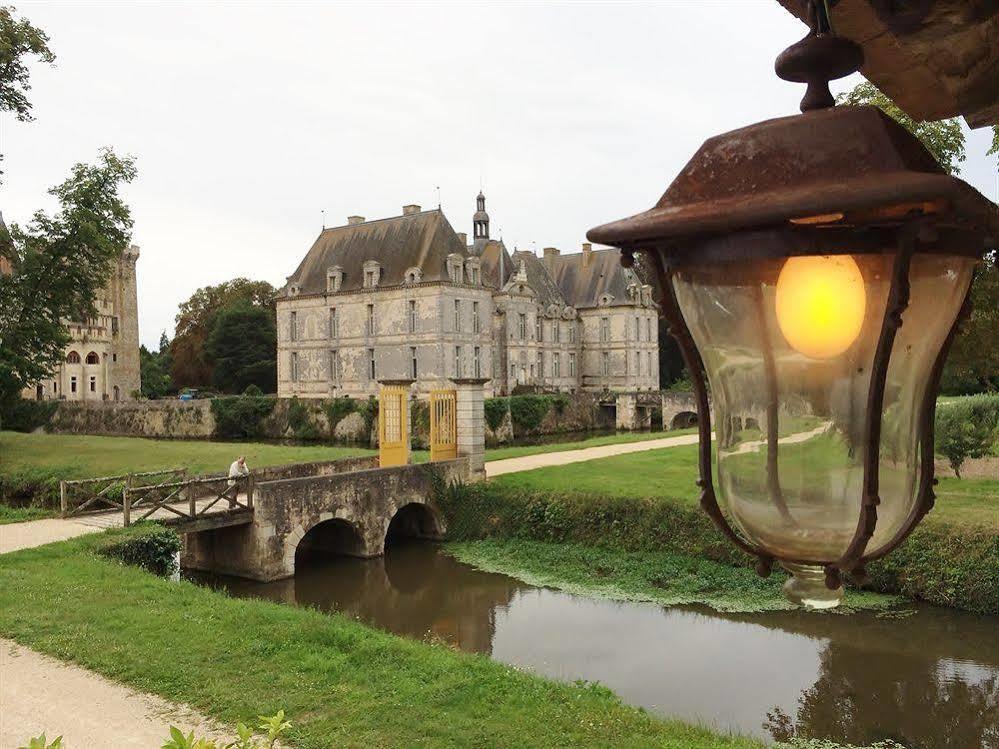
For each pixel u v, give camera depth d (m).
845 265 1.24
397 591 17.52
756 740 8.24
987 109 1.94
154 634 9.76
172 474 21.70
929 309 1.29
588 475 22.83
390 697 8.07
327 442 51.66
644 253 1.45
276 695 8.02
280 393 62.62
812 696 11.42
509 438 52.22
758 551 1.43
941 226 1.20
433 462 21.97
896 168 1.21
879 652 12.86
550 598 16.41
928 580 14.75
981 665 12.24
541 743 7.14
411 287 55.03
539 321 69.69
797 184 1.25
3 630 9.80
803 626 14.12
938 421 20.84
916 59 1.75
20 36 25.36
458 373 55.41
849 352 1.26
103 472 24.61
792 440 1.32
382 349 56.62
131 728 7.29
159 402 58.72
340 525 20.70
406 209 60.62
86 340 71.81
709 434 1.43
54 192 30.23
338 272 58.97
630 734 7.45
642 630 14.35
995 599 13.97
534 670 12.57
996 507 16.36
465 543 20.88
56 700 7.88
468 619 15.45
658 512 18.52
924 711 10.85
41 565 13.27
